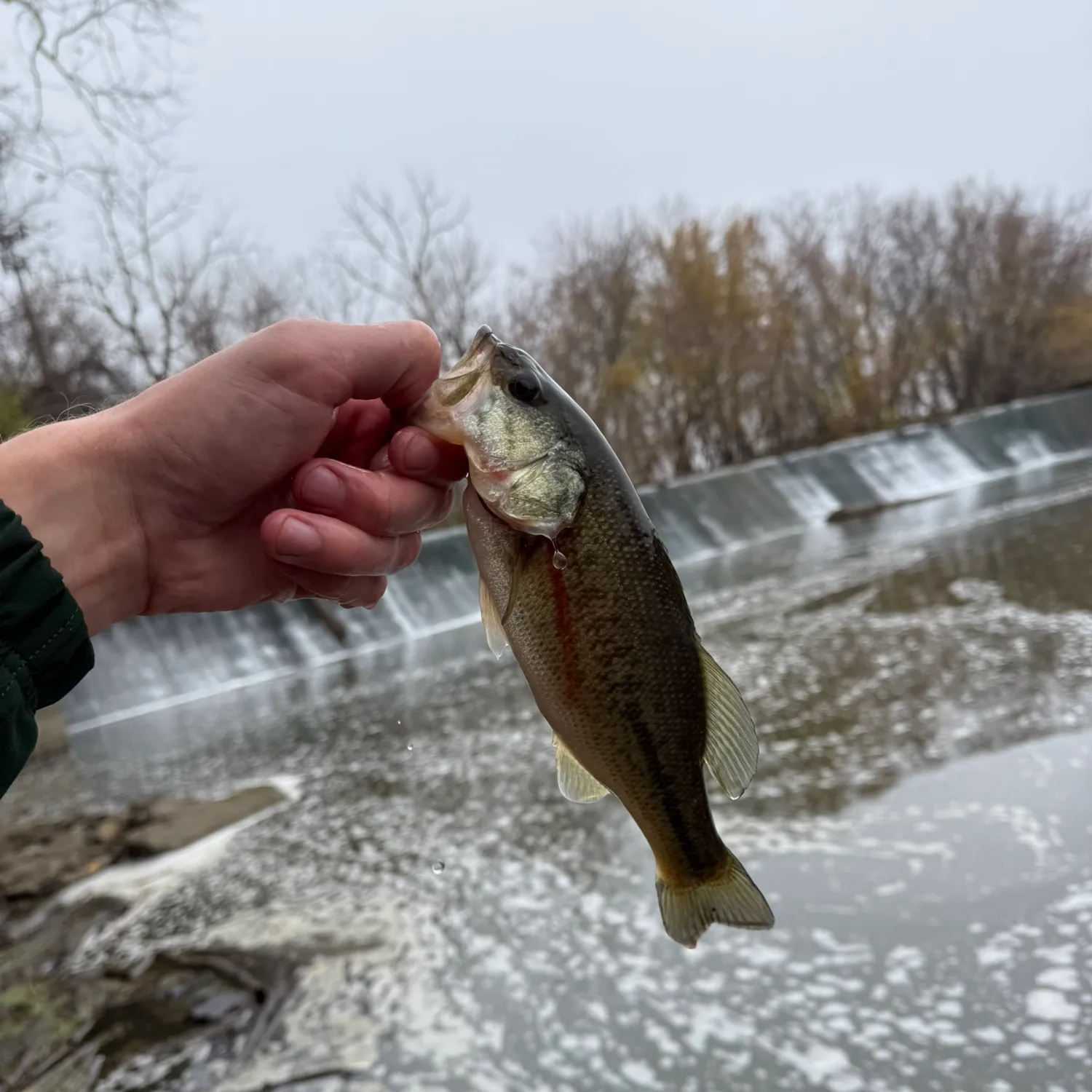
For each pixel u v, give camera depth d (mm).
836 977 700
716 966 732
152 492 320
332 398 328
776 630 1900
